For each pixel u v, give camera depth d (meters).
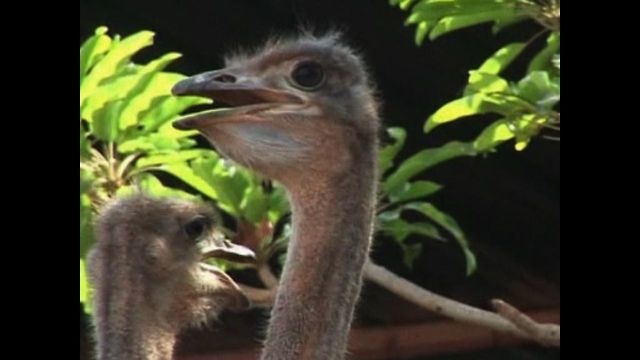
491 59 12.91
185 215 11.66
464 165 15.96
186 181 12.62
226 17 15.19
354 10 15.38
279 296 11.00
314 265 10.96
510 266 16.33
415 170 13.05
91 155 12.23
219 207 12.99
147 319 11.45
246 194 12.69
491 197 16.14
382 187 13.09
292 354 10.95
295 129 10.88
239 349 16.39
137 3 15.07
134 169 12.41
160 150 12.38
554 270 16.41
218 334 16.36
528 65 14.55
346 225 10.95
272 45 11.16
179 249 11.60
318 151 10.90
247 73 10.90
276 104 10.86
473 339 16.72
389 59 15.52
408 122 15.71
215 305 11.72
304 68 10.91
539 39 14.80
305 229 10.96
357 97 10.97
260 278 13.42
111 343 11.38
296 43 10.98
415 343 16.72
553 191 16.00
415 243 15.93
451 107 12.56
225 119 10.83
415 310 16.70
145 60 15.27
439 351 16.64
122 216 11.53
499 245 16.30
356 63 11.02
